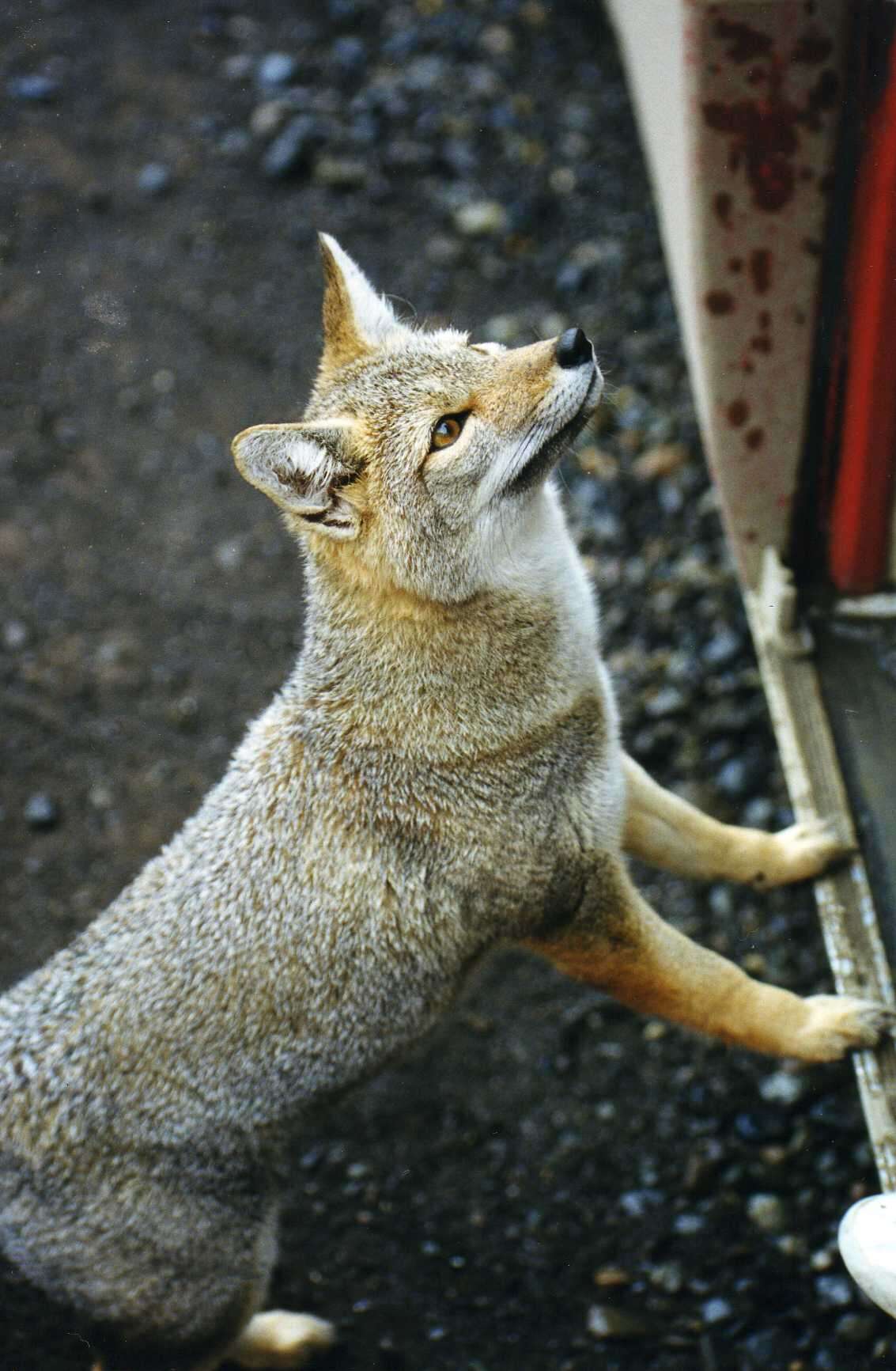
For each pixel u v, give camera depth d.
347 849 1.88
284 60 2.89
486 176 2.67
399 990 1.91
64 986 1.91
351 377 1.90
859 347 1.94
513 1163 2.07
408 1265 2.04
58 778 2.31
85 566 2.43
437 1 2.94
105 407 2.52
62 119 2.87
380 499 1.86
